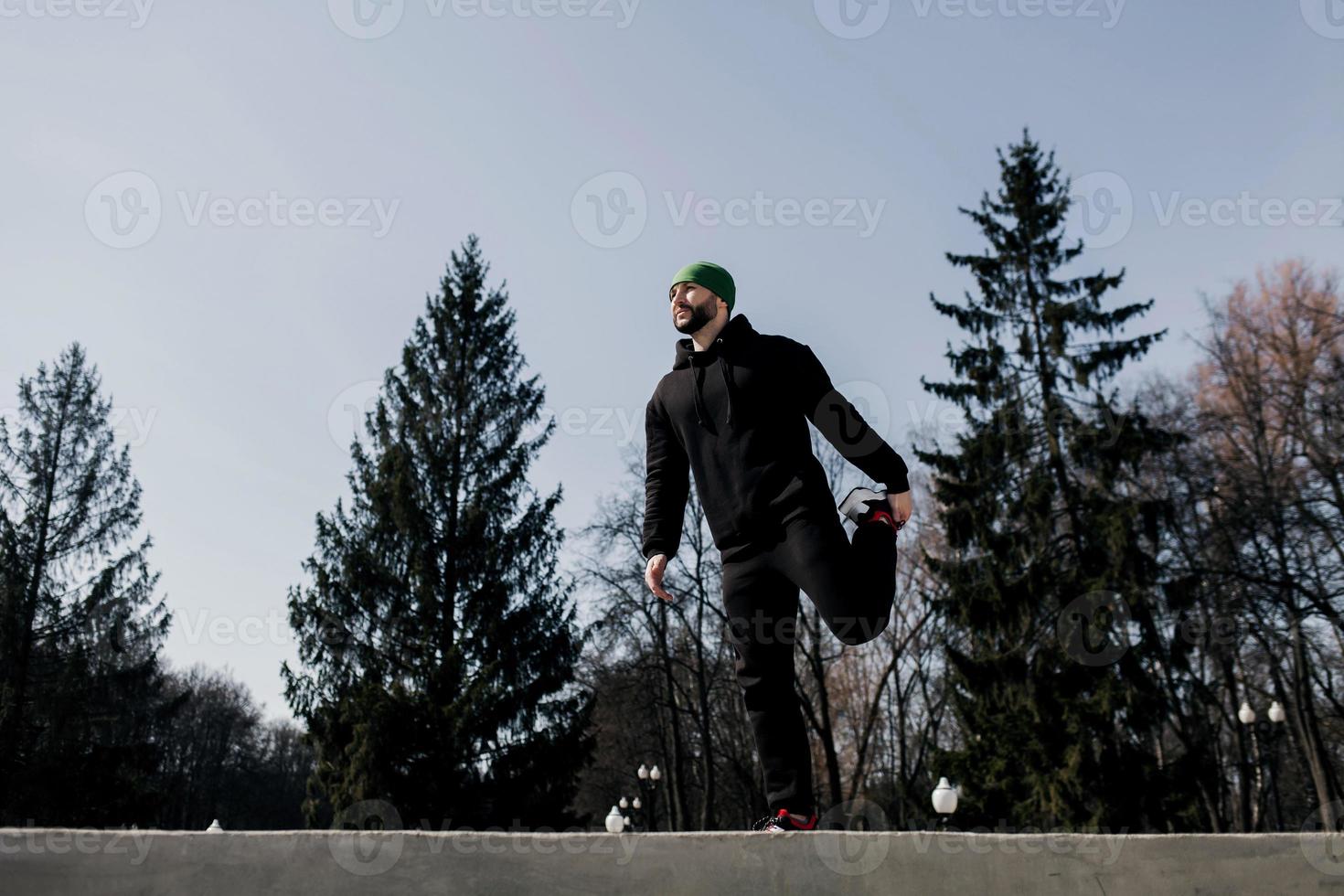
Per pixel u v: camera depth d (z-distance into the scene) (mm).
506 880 2129
